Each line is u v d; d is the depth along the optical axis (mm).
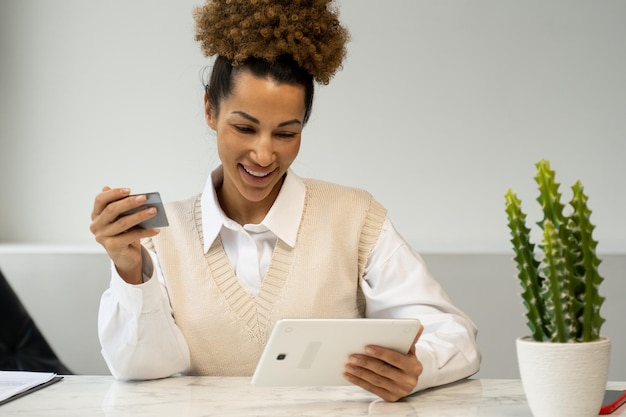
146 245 2016
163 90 3941
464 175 3814
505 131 3797
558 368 1292
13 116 3996
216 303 1957
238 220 2004
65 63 3977
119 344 1781
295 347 1470
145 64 3945
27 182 4004
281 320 1433
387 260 1995
